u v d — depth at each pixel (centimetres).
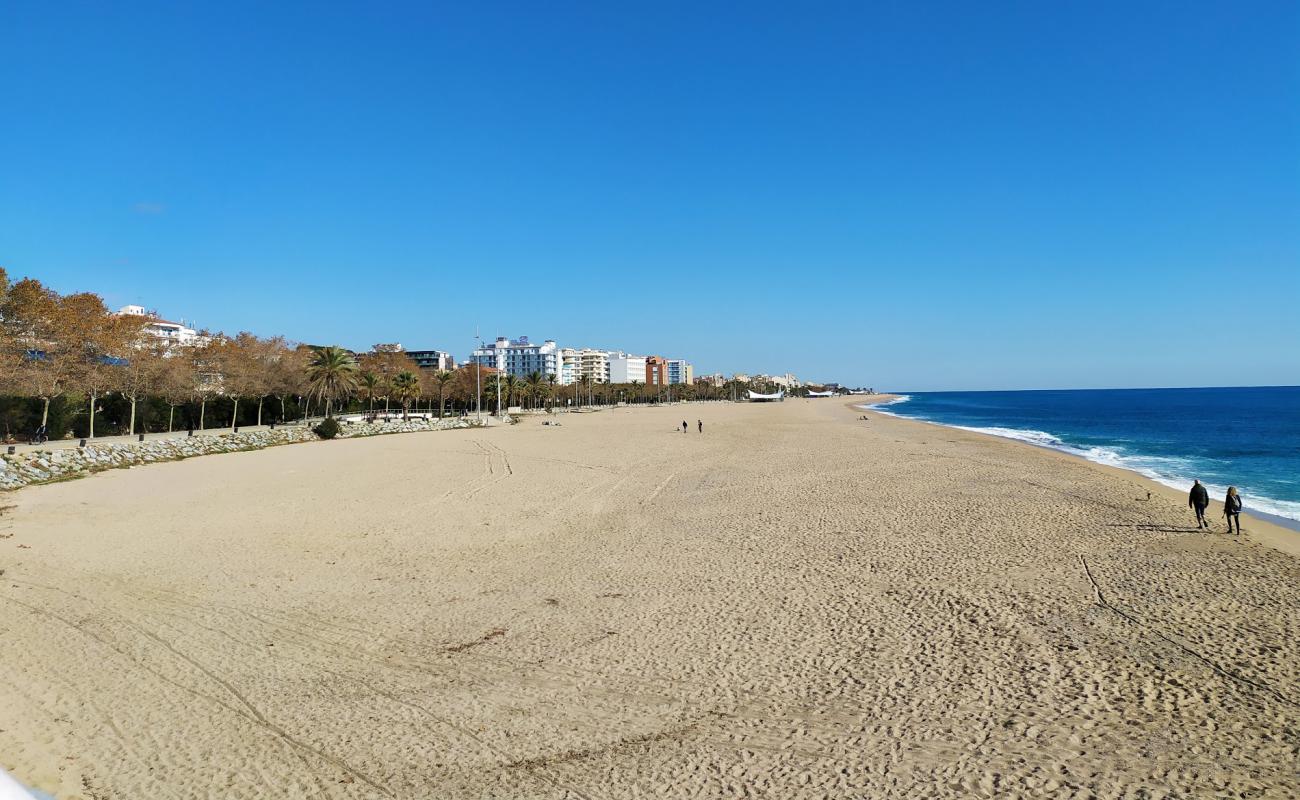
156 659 1286
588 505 2878
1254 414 12256
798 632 1404
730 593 1659
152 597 1648
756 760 941
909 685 1161
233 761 942
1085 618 1459
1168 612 1492
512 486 3419
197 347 7412
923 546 2072
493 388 13012
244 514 2695
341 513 2722
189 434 6156
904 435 6906
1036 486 3238
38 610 1545
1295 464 4731
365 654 1314
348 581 1795
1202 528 2314
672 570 1873
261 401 7944
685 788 880
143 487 3425
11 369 4716
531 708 1095
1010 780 889
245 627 1455
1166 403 19262
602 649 1331
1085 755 945
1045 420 11431
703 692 1146
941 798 855
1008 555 1964
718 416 12212
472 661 1280
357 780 899
